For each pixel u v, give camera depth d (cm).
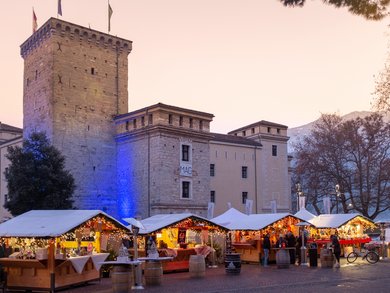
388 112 3909
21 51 5878
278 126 7150
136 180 5219
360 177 6059
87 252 2481
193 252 3095
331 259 3047
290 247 3381
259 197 6731
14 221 2402
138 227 2250
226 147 6475
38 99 5422
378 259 3422
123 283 2016
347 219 3978
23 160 4303
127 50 5953
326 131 6638
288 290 2012
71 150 5206
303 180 7838
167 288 2164
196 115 5331
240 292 1991
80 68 5444
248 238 3697
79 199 5162
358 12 1603
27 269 2188
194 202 5219
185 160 5212
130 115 5344
